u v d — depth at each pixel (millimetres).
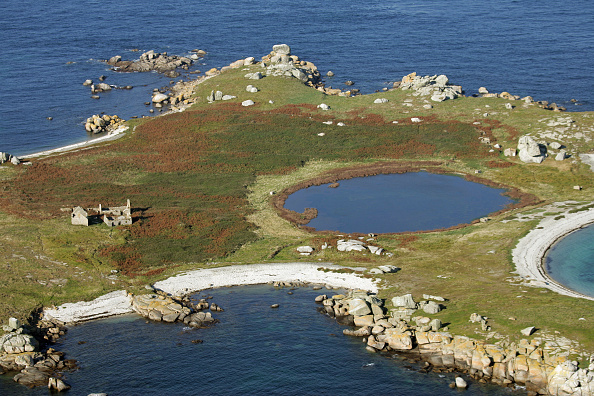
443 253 82188
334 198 102938
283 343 62188
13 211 93625
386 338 61750
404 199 102125
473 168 113812
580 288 70062
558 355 55156
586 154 113500
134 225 91188
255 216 96062
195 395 54219
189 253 83562
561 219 90000
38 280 73938
